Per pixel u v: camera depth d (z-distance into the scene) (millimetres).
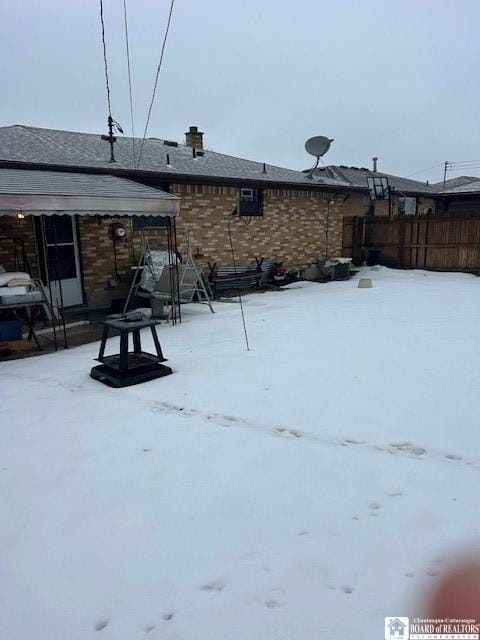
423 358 5395
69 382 5070
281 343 6301
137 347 5461
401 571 2180
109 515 2682
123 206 7035
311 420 3832
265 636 1883
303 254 14133
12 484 3053
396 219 15148
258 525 2545
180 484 2963
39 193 6234
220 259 11922
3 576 2250
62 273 9328
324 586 2117
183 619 1979
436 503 2676
